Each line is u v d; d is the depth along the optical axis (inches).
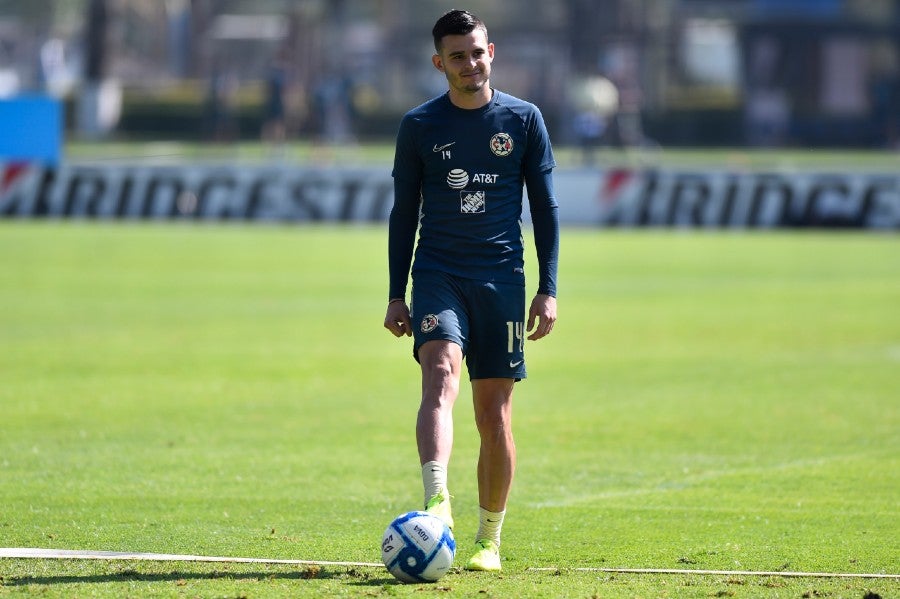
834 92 7342.5
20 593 753.0
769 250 3469.5
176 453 1226.6
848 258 3277.6
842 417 1428.4
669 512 1027.3
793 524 985.5
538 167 852.0
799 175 3983.8
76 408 1439.5
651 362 1811.0
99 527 954.7
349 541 921.5
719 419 1416.1
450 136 836.0
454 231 839.7
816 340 2012.8
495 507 849.5
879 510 1031.6
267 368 1731.1
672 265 3107.8
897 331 2111.2
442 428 800.3
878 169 4315.9
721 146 7258.9
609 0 7500.0
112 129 7101.4
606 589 770.8
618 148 5767.7
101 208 4158.5
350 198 4119.1
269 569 827.4
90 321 2162.9
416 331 832.3
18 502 1034.1
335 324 2171.5
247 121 7431.1
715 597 754.2
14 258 3125.0
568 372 1731.1
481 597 744.3
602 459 1227.2
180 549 893.2
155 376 1656.0
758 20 7288.4
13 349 1863.9
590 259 3221.0
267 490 1087.0
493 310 837.2
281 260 3147.1
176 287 2645.2
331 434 1323.8
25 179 4170.8
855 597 755.4
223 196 4153.5
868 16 7568.9
